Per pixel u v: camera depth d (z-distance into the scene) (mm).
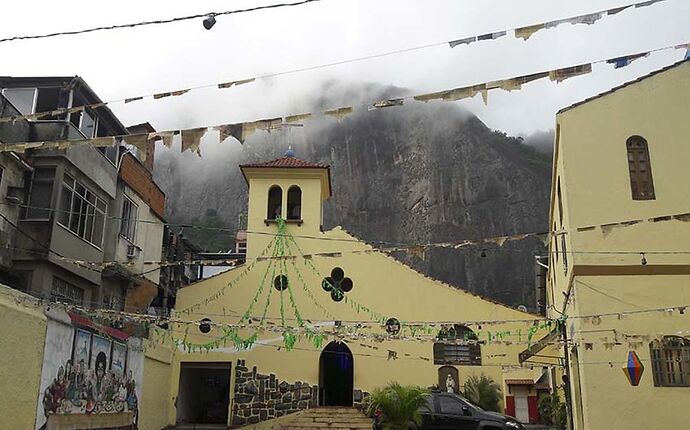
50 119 18453
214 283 26203
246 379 25062
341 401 26578
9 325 13305
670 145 14773
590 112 15242
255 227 27094
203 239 68125
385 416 17938
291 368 25125
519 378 24500
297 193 28109
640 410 13367
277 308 25828
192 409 27000
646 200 14477
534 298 55906
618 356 13719
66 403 15727
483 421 17453
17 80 18516
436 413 17906
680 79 15148
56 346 15273
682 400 13297
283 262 26359
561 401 21266
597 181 14758
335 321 25469
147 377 22078
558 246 18078
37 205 17469
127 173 22078
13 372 13383
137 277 22234
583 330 13984
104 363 18188
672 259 14062
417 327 21906
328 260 26328
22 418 13664
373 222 73562
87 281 19156
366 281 25922
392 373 24672
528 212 68625
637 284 14055
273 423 24281
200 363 25281
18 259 17016
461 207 71125
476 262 62312
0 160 16703
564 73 7328
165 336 24234
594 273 14234
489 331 24188
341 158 78938
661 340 13688
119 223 21125
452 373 24500
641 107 15117
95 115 19906
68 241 17984
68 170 18141
